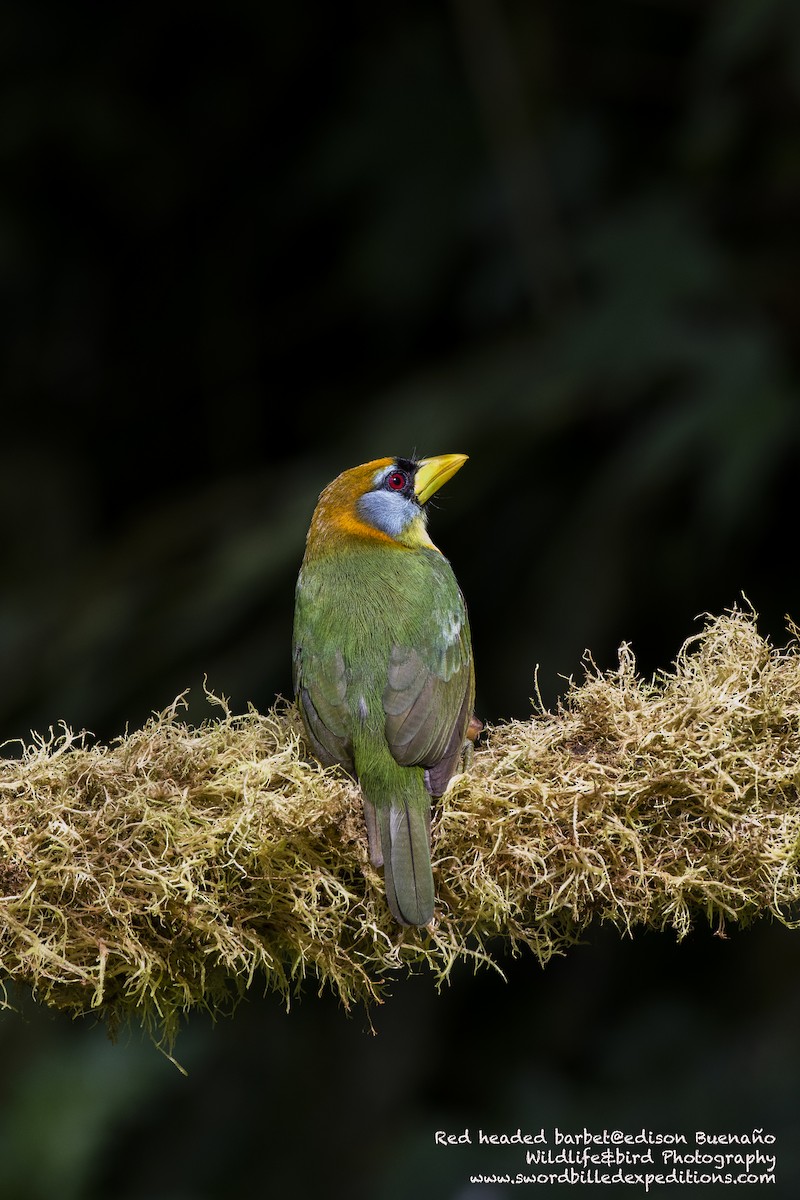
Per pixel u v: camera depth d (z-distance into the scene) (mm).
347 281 15070
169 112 16391
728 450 11594
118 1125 10664
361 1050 11445
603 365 12367
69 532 15727
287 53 16062
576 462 13281
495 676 12258
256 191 16453
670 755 5266
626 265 12742
